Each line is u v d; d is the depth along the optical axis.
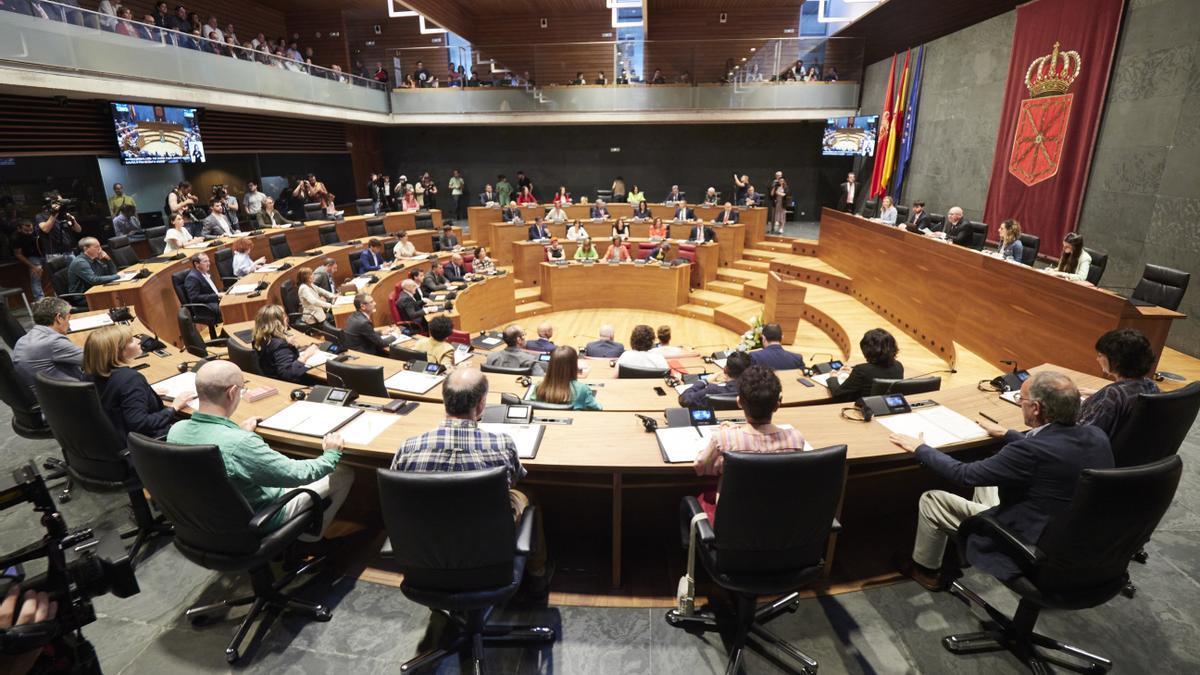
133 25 8.34
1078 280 5.36
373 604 2.95
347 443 2.88
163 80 8.84
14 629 1.34
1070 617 2.87
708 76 14.62
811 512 2.21
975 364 6.33
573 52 14.75
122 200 9.57
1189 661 2.63
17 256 8.54
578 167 18.06
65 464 4.09
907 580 3.10
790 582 2.33
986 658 2.63
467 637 2.56
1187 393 2.75
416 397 3.85
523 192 16.08
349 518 3.62
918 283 7.93
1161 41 6.61
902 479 3.55
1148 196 6.80
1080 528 2.10
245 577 3.15
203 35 11.12
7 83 6.72
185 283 7.09
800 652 2.61
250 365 4.20
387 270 9.79
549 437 2.97
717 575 2.35
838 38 14.28
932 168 11.70
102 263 7.02
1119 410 2.87
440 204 18.59
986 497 3.07
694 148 17.53
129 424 3.07
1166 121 6.55
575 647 2.69
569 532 3.47
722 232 13.05
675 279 11.51
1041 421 2.43
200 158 10.90
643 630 2.78
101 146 9.75
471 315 9.81
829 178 17.11
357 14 16.97
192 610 2.83
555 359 3.54
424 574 2.22
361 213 13.38
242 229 11.81
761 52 14.43
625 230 13.56
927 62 11.80
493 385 4.05
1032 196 8.77
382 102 15.22
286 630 2.78
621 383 4.08
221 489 2.28
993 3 10.38
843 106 14.66
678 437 2.91
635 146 17.73
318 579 3.11
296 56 13.62
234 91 10.32
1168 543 3.38
